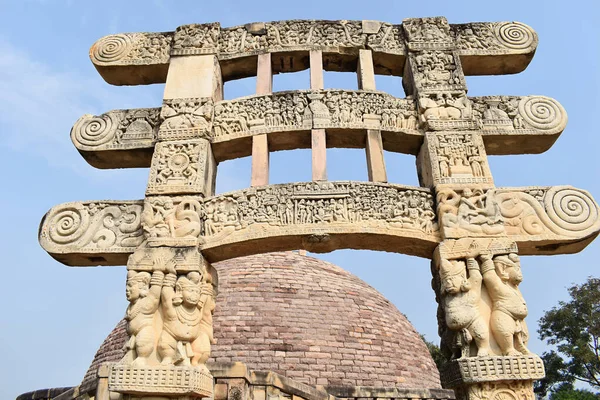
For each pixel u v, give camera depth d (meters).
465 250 6.71
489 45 8.66
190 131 7.86
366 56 8.55
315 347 13.93
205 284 6.95
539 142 8.02
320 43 8.66
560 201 7.12
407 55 8.61
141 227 7.28
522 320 6.38
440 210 7.03
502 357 6.05
